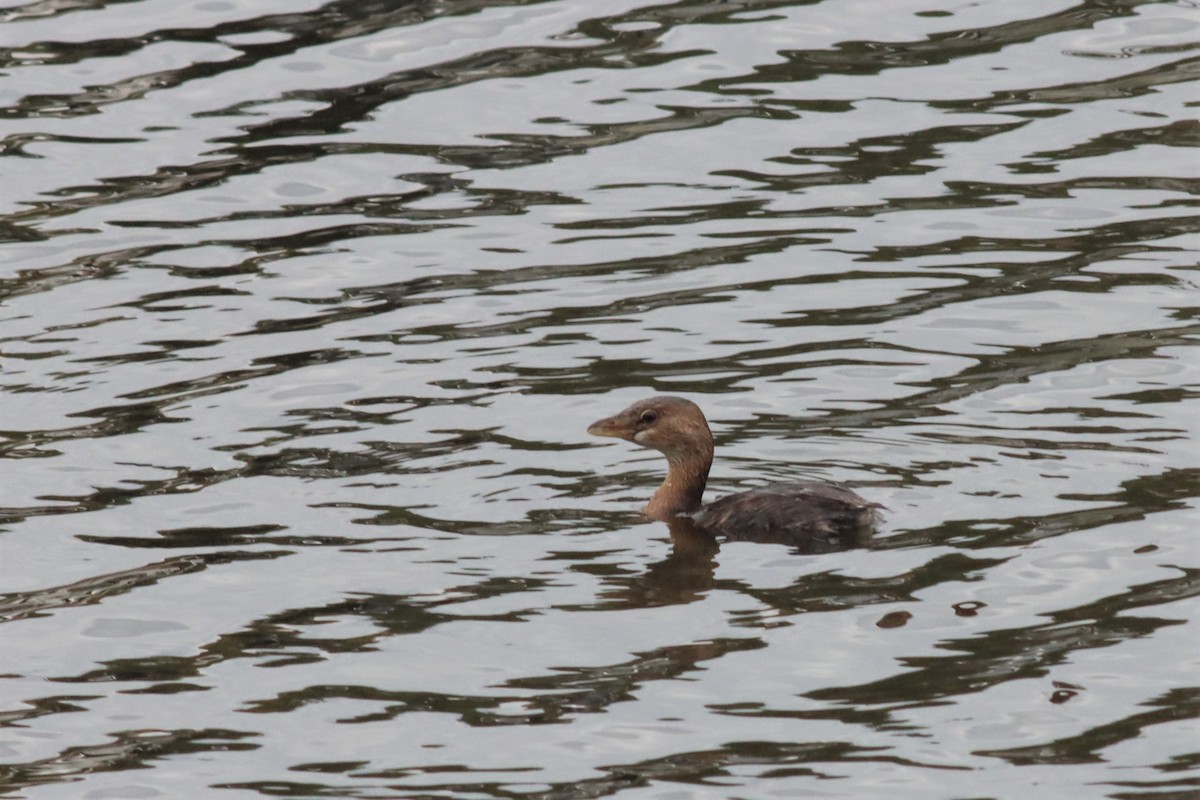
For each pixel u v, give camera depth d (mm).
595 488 15039
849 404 16422
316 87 24703
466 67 25297
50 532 14352
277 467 15422
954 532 13891
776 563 13586
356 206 21531
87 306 19094
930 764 10984
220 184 22125
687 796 10758
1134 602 12711
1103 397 16266
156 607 13180
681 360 17469
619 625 12734
